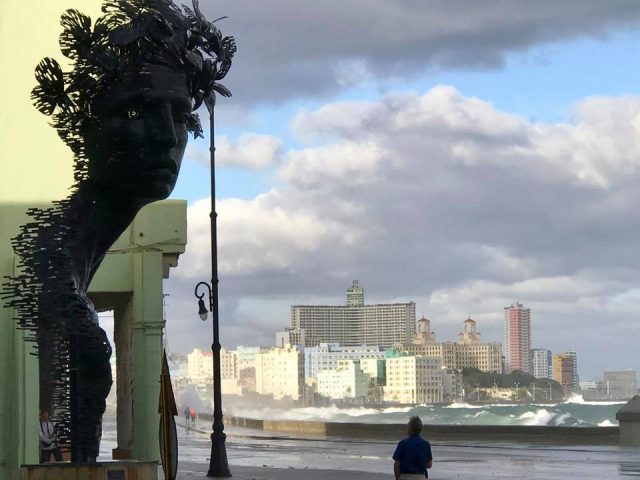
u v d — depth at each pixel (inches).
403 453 572.4
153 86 466.9
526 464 1243.8
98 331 499.5
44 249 493.0
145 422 1003.9
